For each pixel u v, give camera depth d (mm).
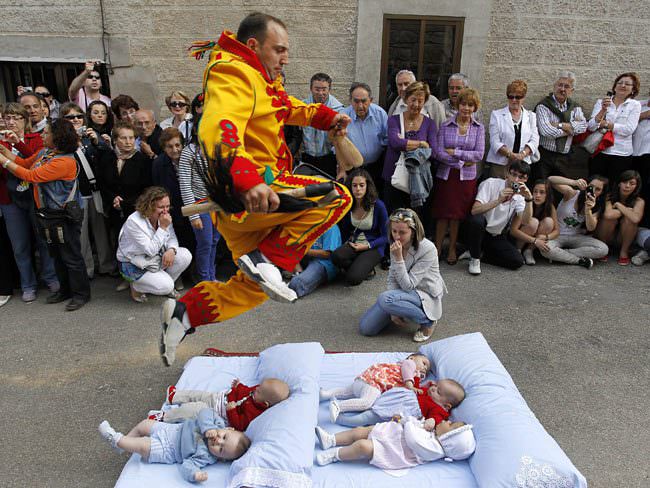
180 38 6379
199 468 2941
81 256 5113
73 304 5113
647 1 6516
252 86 1935
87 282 5199
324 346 4504
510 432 2973
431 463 3041
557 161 6551
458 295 5359
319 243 5477
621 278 5785
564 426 3564
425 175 5555
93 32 6328
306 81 6574
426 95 5504
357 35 6391
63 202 4891
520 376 4090
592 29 6586
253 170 1773
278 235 2168
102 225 5660
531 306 5152
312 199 2080
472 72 6562
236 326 4824
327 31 6410
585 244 6113
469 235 5785
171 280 5137
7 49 6324
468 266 6035
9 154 4922
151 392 3953
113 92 6516
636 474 3172
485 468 2854
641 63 6738
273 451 2857
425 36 6477
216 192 1849
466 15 6375
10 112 5012
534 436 2934
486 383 3434
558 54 6664
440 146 5699
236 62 1952
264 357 3801
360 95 5645
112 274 5828
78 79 5930
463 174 5715
